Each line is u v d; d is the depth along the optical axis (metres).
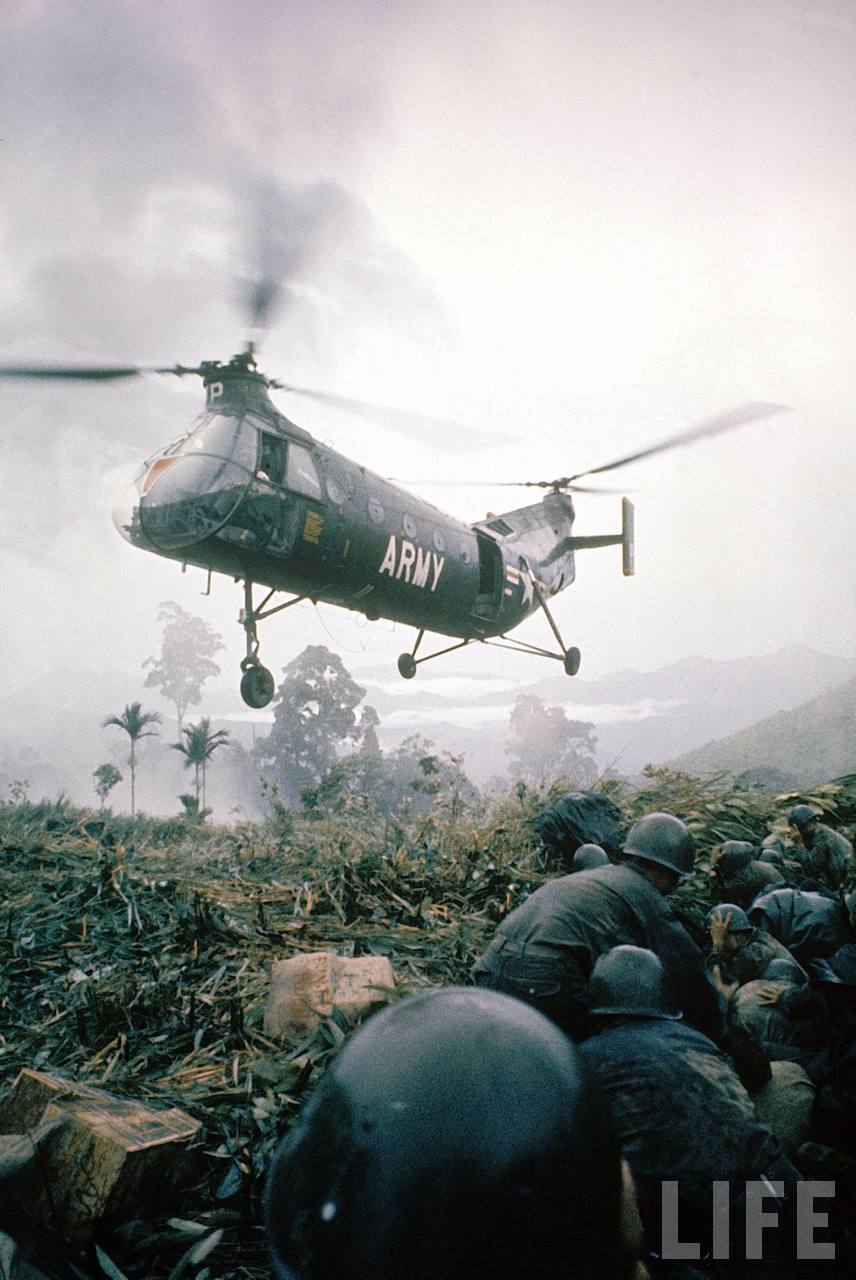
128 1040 3.73
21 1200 2.29
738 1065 2.91
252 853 7.08
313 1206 0.97
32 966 4.48
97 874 5.73
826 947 4.26
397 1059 1.01
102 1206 2.30
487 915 5.41
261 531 8.32
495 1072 0.99
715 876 5.04
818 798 6.76
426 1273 0.91
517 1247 0.91
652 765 7.71
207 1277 2.29
